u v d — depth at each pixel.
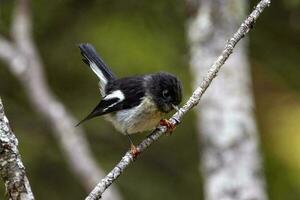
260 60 13.82
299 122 12.42
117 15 13.30
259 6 6.66
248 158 10.73
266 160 12.05
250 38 13.84
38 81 12.70
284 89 13.27
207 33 11.18
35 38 14.01
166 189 14.20
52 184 14.09
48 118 12.61
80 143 12.66
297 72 13.67
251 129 10.88
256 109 12.91
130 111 8.83
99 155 14.44
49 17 13.80
